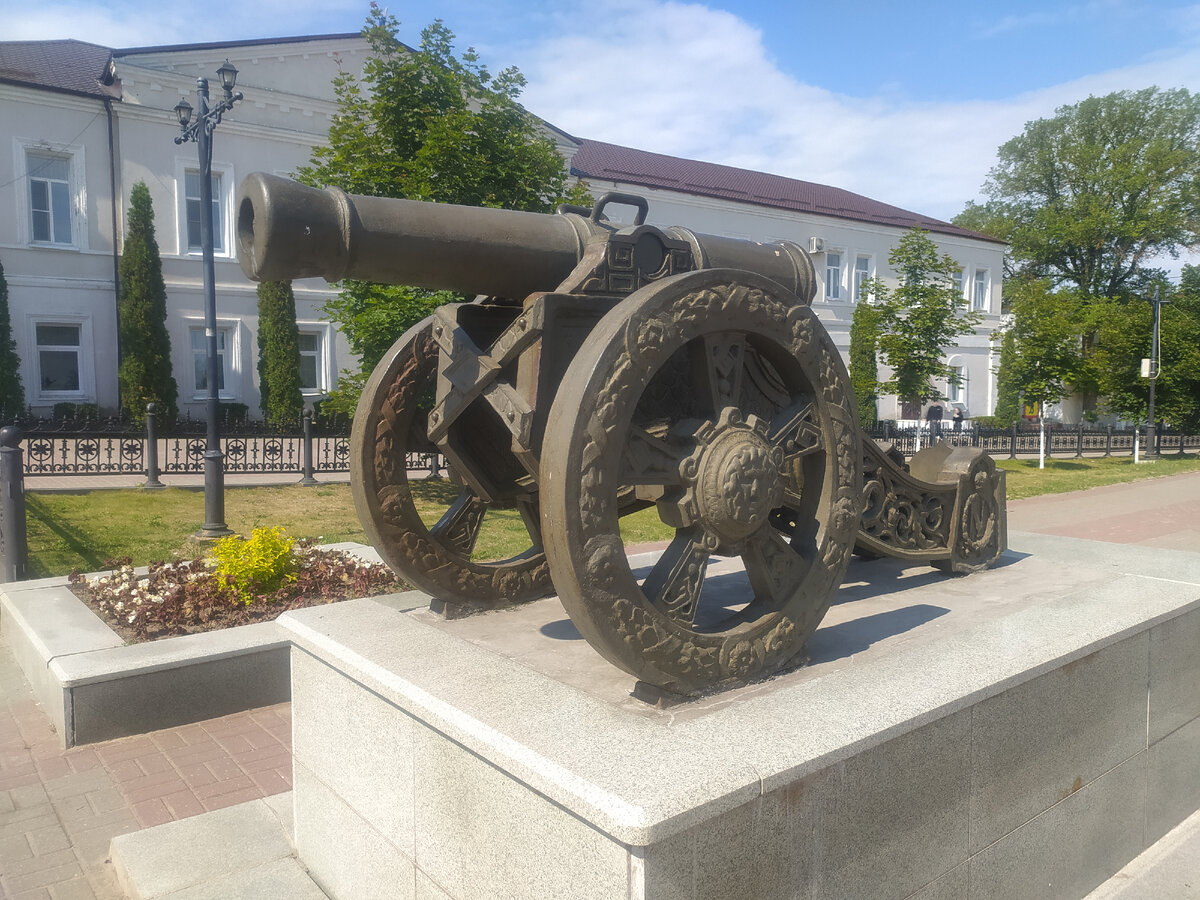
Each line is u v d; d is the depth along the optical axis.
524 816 1.78
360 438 2.85
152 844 2.68
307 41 18.14
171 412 17.02
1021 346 16.84
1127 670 2.83
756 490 2.23
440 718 1.97
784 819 1.76
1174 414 24.77
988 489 3.86
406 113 9.49
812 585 2.43
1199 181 31.62
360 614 2.72
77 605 4.41
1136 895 2.75
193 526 7.96
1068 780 2.61
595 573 1.95
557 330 2.32
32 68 17.48
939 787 2.15
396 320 9.11
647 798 1.55
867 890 1.98
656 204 22.48
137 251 16.72
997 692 2.26
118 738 3.57
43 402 16.73
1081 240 32.16
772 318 2.32
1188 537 8.98
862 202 28.66
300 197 2.20
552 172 9.98
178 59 17.02
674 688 2.11
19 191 16.23
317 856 2.54
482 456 2.96
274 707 3.94
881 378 25.47
